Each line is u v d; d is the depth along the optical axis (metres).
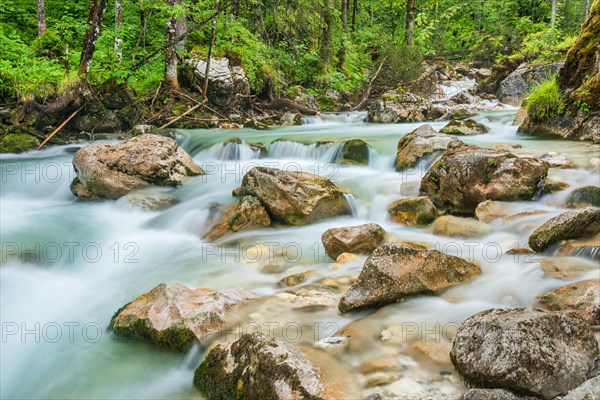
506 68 19.84
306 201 6.63
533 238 5.00
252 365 3.08
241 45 16.30
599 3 9.11
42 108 11.41
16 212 7.80
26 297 5.11
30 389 3.75
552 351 2.83
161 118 13.57
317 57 18.44
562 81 9.40
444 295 4.25
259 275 5.22
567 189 6.18
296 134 12.09
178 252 6.10
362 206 7.19
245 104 15.32
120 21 14.55
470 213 6.50
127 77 13.70
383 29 25.77
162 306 4.02
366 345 3.43
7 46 12.84
